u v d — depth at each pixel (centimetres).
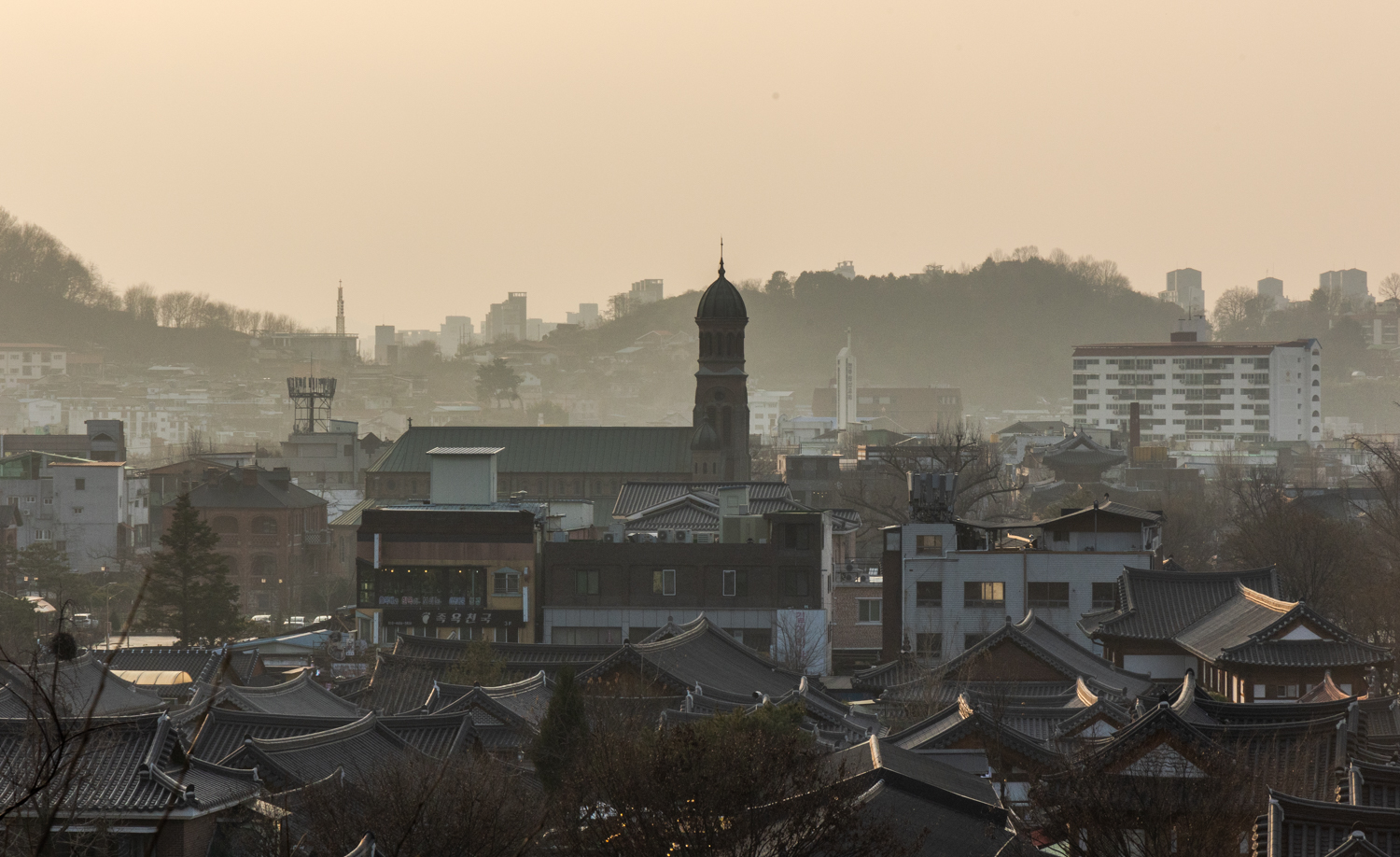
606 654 17712
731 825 6975
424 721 12294
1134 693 16312
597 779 7700
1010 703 14175
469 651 17188
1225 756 9419
